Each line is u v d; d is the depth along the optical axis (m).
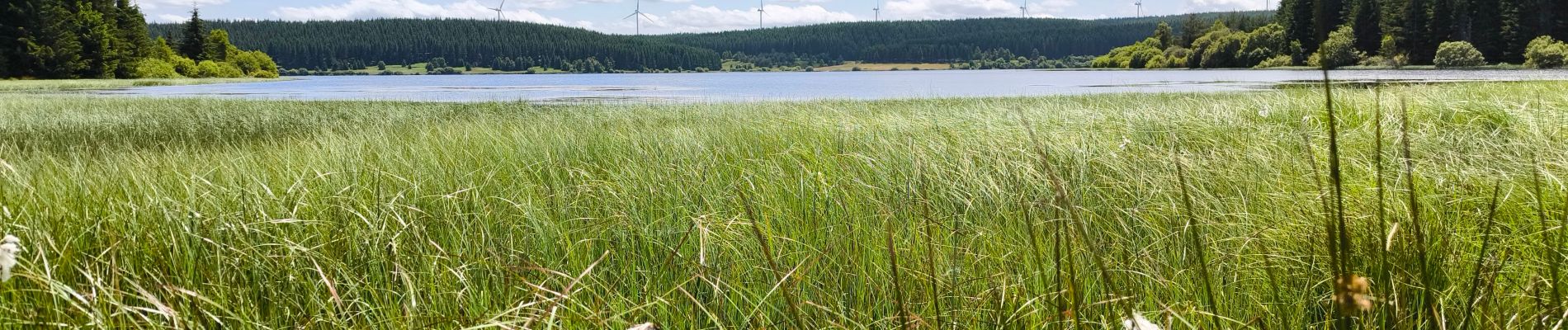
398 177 4.59
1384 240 1.50
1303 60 96.31
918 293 2.63
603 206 4.05
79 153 7.90
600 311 2.34
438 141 7.61
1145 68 130.00
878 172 4.74
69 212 3.51
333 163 5.62
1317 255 2.76
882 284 2.77
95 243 3.08
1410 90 10.73
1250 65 104.81
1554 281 1.69
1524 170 4.09
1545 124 6.14
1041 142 5.66
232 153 7.62
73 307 2.26
